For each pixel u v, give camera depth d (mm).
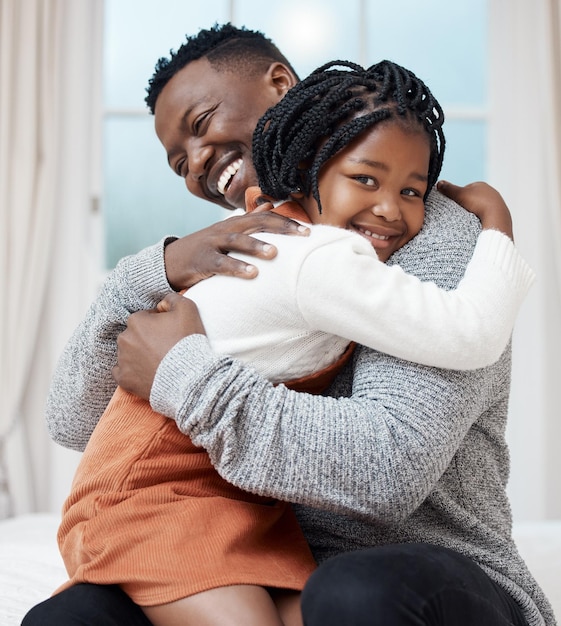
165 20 3135
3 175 2938
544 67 2990
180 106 1354
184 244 999
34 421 3023
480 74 3145
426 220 1043
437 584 774
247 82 1343
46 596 1373
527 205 3064
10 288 2928
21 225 2945
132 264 1030
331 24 3115
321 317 905
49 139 2990
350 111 1021
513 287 959
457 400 914
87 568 888
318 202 1029
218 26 1405
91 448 974
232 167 1372
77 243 3062
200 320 938
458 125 3129
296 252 913
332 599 758
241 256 957
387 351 907
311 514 1028
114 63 3135
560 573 1557
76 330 1109
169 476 936
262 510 939
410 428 886
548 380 3010
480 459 1023
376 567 775
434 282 977
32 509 2986
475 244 1012
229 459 872
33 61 2980
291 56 3111
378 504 873
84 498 933
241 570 864
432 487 912
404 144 1005
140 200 3145
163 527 889
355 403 901
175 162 1426
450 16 3141
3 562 1593
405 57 3135
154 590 856
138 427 950
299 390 986
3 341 2918
